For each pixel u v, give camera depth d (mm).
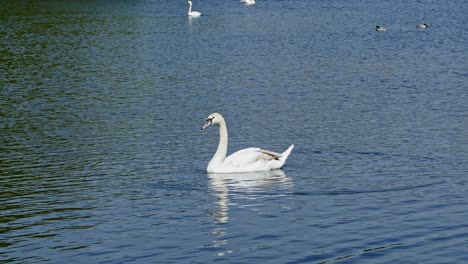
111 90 49562
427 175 27531
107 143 34125
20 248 20672
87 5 118812
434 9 115188
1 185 27266
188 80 53656
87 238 21359
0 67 60344
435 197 24688
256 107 43219
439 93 47594
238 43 76812
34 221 23016
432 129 36656
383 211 23281
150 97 46844
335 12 111375
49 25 92250
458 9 114875
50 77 55094
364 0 129875
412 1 127875
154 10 113812
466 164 29219
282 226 21984
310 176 27531
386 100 45281
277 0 131250
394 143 33469
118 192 26000
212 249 20219
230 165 28156
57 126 38156
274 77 54750
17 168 29719
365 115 40594
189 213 23422
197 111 42156
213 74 56438
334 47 73500
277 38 80938
